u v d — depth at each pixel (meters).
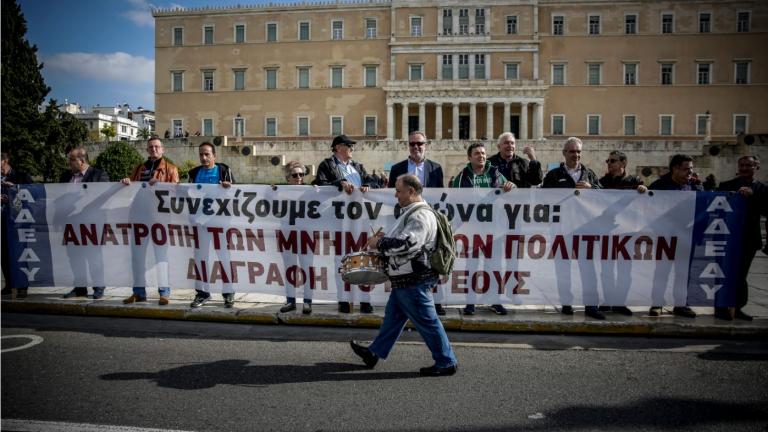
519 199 6.63
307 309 6.66
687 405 4.17
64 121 35.03
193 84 57.22
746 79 50.91
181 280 7.07
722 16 50.81
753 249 6.48
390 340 4.94
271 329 6.32
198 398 4.23
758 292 8.46
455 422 3.85
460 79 53.59
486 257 6.65
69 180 7.86
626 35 52.03
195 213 7.02
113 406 4.06
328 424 3.80
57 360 5.09
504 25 52.97
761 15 50.34
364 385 4.55
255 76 56.50
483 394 4.36
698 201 6.50
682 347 5.68
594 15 52.47
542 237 6.62
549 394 4.37
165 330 6.21
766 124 50.72
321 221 6.81
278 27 56.12
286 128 56.25
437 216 4.75
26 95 35.69
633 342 5.88
